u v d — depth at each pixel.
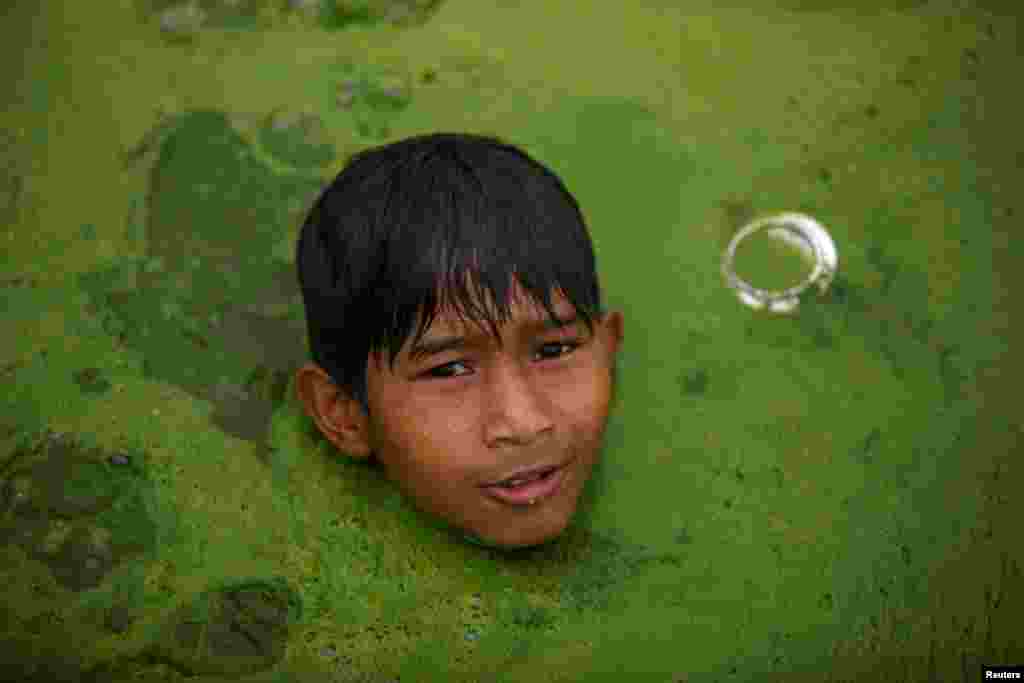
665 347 2.56
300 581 2.23
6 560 2.23
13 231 2.70
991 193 2.79
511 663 2.15
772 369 2.53
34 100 2.91
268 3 3.09
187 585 2.21
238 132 2.87
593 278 2.22
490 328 2.04
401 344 2.08
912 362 2.53
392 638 2.17
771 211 2.76
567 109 2.93
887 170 2.83
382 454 2.21
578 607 2.21
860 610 2.21
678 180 2.82
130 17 3.07
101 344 2.53
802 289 2.64
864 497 2.35
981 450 2.41
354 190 2.20
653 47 3.06
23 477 2.34
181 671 2.11
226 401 2.46
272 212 2.74
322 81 2.96
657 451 2.42
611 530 2.31
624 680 2.13
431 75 2.98
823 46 3.06
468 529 2.19
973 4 3.12
